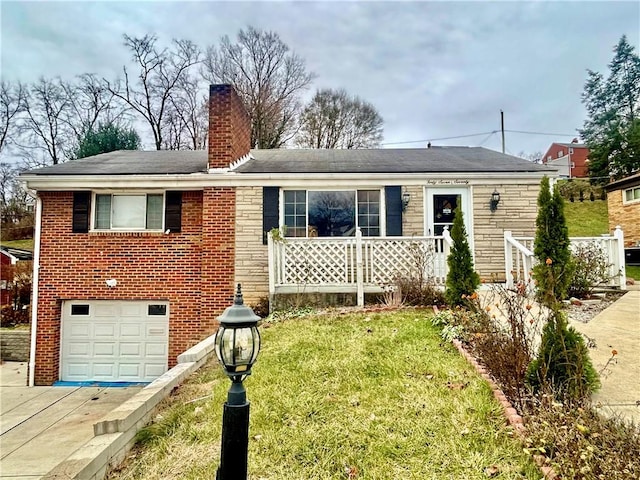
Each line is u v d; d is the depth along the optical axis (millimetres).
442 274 7922
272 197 9203
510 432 3271
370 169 9352
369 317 6691
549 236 5301
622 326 5812
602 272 7766
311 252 8203
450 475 2902
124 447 3633
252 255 9133
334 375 4605
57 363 9156
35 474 4992
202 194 9375
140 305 9320
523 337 4246
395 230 9242
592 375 3748
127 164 10258
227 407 2521
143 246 9266
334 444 3365
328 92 31406
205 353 6090
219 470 2504
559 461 2832
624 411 3531
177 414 4160
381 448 3250
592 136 31875
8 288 13078
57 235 9250
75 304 9312
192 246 9281
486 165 9781
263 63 29422
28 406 7602
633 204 16812
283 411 3928
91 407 7543
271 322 7102
